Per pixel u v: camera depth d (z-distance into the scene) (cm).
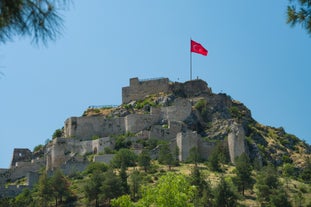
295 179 14750
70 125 16975
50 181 12612
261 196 12031
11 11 2069
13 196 13775
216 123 16988
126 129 16812
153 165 14112
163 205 5812
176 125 16338
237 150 15262
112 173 12400
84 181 13588
